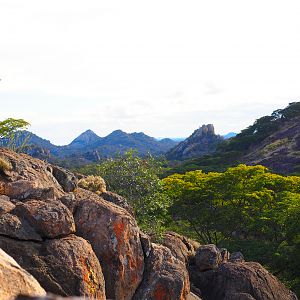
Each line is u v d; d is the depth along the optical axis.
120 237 17.50
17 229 14.84
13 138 29.80
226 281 27.02
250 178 49.06
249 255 36.97
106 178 30.80
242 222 43.28
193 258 30.20
